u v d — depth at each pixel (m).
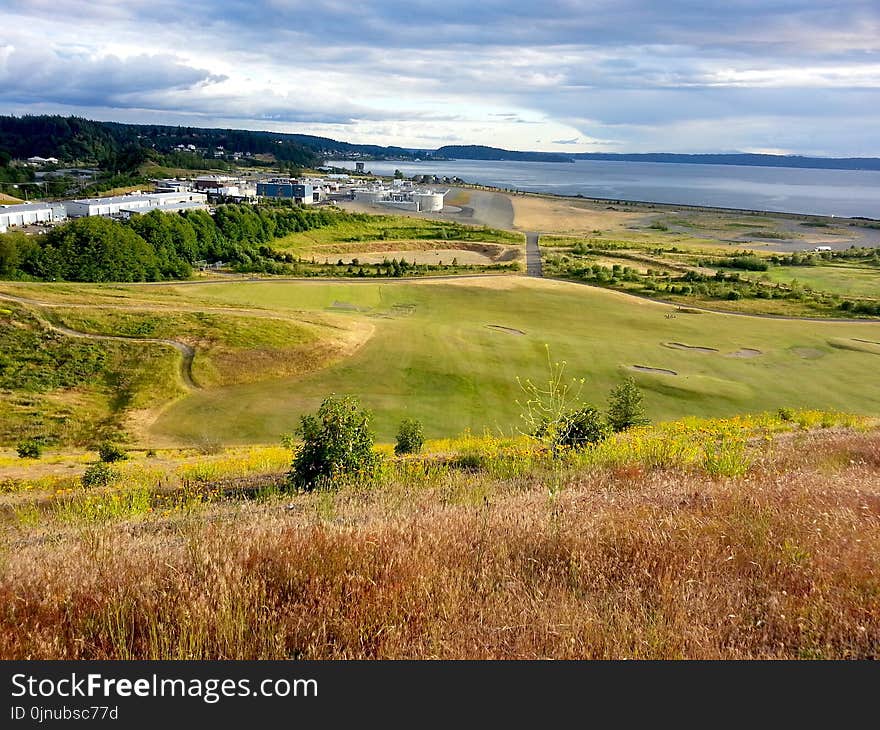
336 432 11.92
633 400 25.31
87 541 6.67
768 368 56.00
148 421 42.88
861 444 13.88
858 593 5.17
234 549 5.78
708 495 7.90
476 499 8.23
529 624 4.77
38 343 51.97
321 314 66.00
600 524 6.60
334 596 5.00
